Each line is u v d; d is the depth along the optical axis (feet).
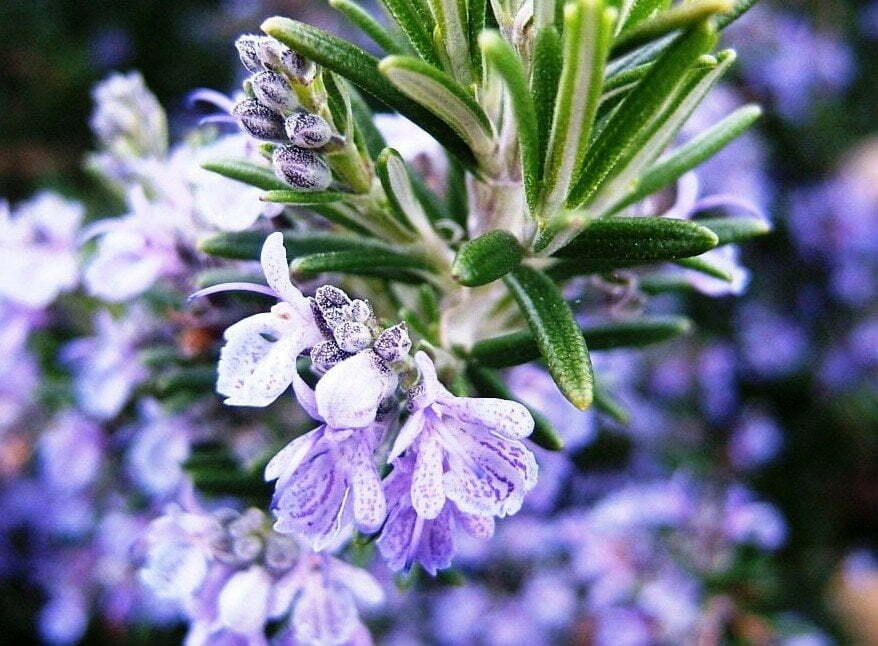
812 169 0.62
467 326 0.24
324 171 0.20
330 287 0.19
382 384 0.18
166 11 0.62
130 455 0.36
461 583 0.27
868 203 0.59
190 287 0.26
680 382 0.56
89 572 0.45
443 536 0.18
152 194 0.30
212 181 0.22
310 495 0.18
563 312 0.20
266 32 0.19
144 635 0.44
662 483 0.46
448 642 0.46
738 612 0.42
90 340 0.33
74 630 0.45
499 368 0.23
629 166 0.21
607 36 0.16
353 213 0.23
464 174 0.24
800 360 0.58
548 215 0.19
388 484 0.18
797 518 0.57
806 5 0.62
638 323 0.24
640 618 0.42
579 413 0.30
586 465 0.50
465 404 0.17
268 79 0.20
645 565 0.42
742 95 0.60
